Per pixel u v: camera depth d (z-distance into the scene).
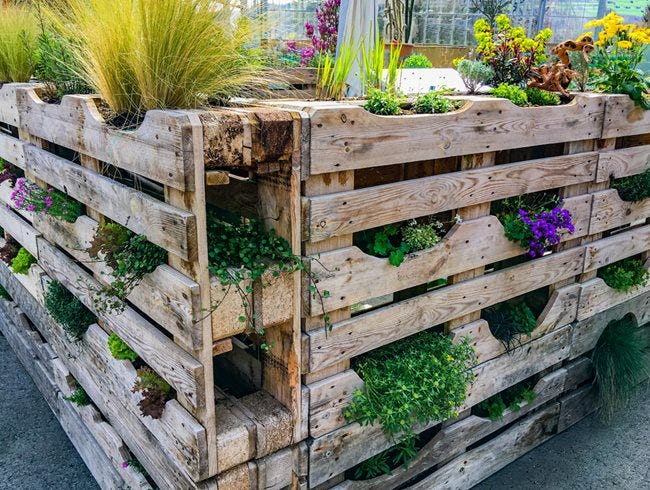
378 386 2.19
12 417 3.40
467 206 2.35
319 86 2.57
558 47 2.99
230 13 1.95
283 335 1.96
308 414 2.04
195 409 1.80
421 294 2.44
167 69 1.82
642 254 3.42
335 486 2.26
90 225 2.26
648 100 3.02
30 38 3.04
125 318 2.12
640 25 3.85
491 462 2.85
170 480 2.01
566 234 2.79
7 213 3.35
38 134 2.56
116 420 2.40
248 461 1.95
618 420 3.42
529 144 2.49
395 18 4.50
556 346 2.97
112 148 1.92
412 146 2.05
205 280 1.67
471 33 7.56
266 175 1.88
